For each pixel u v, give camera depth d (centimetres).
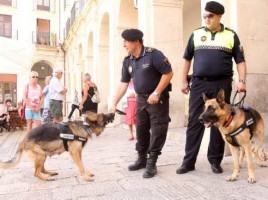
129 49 418
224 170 437
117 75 1172
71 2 2678
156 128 419
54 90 792
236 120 371
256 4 564
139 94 433
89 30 1808
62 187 388
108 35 1498
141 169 455
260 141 427
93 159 544
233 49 412
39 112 819
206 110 371
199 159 505
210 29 412
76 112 1988
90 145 707
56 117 799
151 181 395
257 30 567
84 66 2019
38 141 412
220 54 404
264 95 573
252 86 563
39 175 419
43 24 3325
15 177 442
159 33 847
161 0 846
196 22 1202
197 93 421
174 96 854
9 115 1177
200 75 414
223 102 369
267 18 575
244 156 474
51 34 3316
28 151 416
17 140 895
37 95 812
